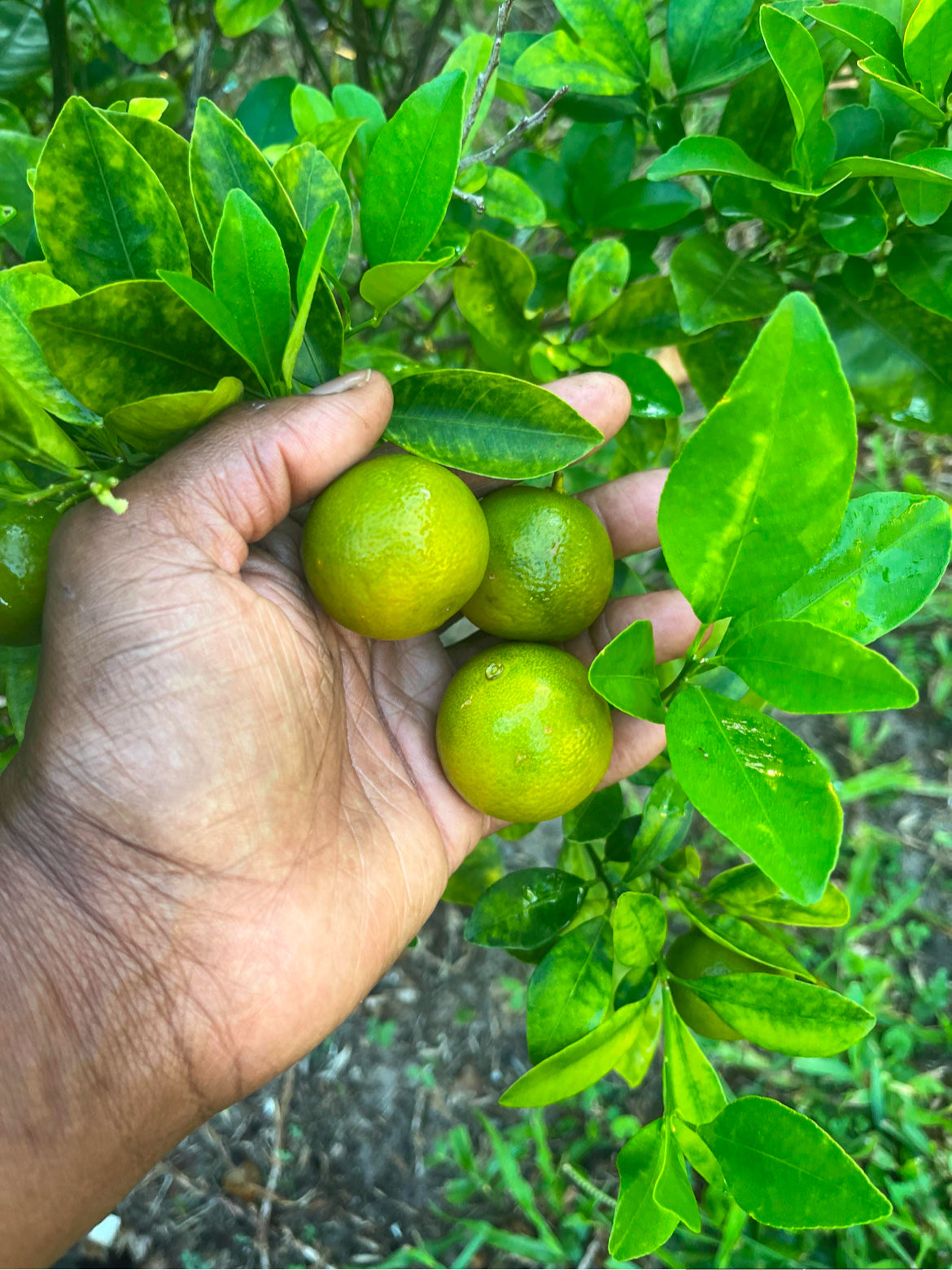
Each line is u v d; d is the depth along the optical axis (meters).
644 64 0.22
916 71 0.18
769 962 0.19
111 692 0.17
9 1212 0.16
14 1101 0.16
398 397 0.18
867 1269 0.36
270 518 0.18
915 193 0.19
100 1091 0.17
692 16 0.21
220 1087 0.18
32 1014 0.17
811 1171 0.16
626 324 0.24
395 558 0.16
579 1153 0.39
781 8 0.19
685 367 0.25
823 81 0.18
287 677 0.19
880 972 0.42
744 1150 0.16
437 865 0.22
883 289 0.22
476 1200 0.40
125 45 0.25
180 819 0.17
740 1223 0.34
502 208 0.22
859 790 0.44
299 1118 0.41
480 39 0.21
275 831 0.19
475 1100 0.42
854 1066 0.39
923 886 0.45
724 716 0.15
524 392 0.17
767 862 0.13
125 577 0.17
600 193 0.24
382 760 0.23
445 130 0.16
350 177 0.24
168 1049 0.18
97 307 0.14
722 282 0.21
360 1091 0.41
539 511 0.19
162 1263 0.38
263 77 0.41
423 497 0.17
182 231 0.16
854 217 0.20
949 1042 0.41
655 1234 0.16
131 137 0.16
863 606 0.16
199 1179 0.40
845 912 0.21
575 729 0.18
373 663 0.23
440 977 0.44
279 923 0.19
